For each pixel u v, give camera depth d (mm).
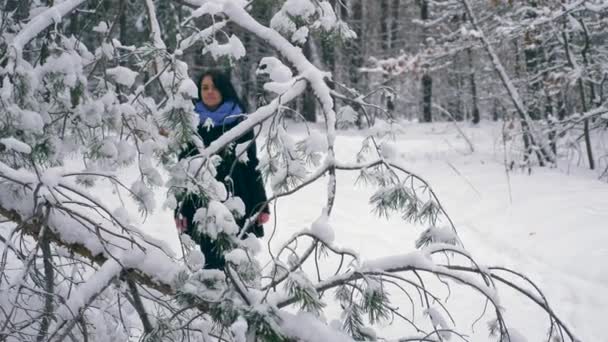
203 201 2730
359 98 2963
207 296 2668
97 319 3518
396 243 6914
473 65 21844
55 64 2867
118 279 2857
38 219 3035
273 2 3264
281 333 2441
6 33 3203
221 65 2994
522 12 12086
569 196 8086
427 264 2693
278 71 2869
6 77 2727
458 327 4777
